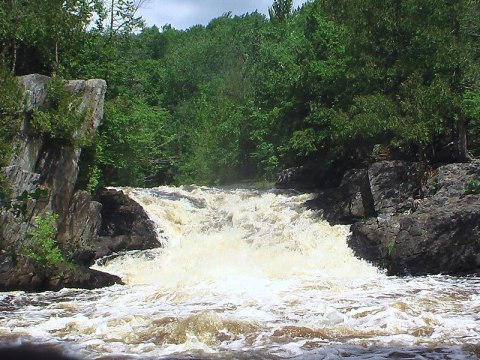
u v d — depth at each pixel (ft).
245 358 26.89
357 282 49.06
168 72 236.63
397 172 62.39
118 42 87.86
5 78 48.55
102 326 33.71
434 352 27.37
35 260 46.32
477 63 66.69
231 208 72.95
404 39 72.33
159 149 150.30
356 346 28.66
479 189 55.31
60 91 52.49
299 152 92.12
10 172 46.37
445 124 70.28
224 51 255.09
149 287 49.14
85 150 59.41
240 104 175.32
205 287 46.68
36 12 65.82
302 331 31.86
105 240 61.57
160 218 67.92
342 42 89.15
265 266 54.95
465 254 52.11
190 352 28.02
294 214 68.28
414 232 53.47
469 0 66.95
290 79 96.27
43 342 30.17
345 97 83.92
